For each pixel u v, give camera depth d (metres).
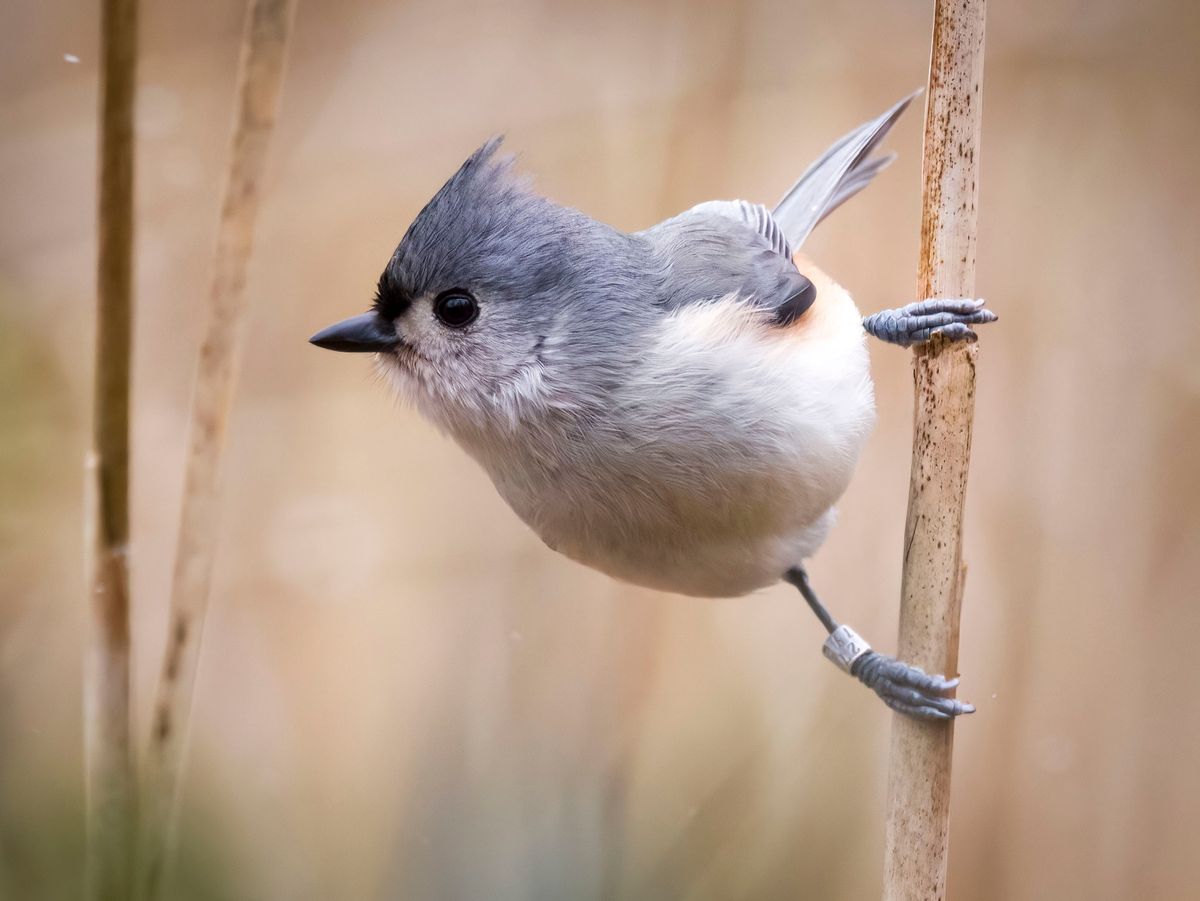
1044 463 2.13
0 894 2.05
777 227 2.08
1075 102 2.14
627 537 2.04
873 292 2.14
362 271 2.15
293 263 2.15
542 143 2.15
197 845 2.09
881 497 2.13
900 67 2.15
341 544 2.14
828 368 2.04
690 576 2.04
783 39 2.15
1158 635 2.13
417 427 2.15
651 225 2.14
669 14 2.15
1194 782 2.12
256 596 2.14
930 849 2.03
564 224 2.04
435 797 2.12
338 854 2.11
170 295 2.15
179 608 2.02
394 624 2.14
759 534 2.04
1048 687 2.13
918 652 2.03
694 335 2.03
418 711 2.13
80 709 2.09
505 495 2.05
